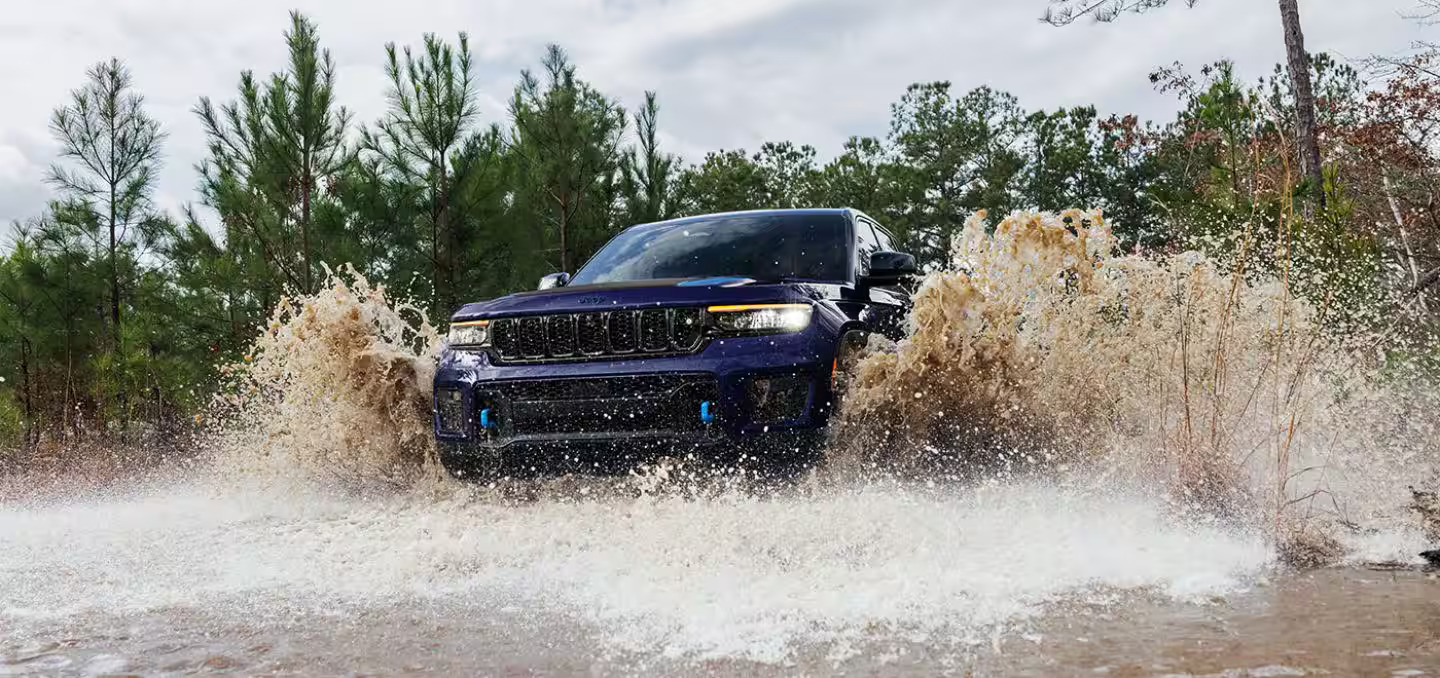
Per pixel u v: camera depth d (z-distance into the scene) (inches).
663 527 142.9
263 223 477.1
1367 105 402.0
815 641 91.1
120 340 481.7
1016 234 180.1
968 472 169.8
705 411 155.7
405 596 114.5
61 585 125.3
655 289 165.3
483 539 142.6
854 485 163.5
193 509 194.9
